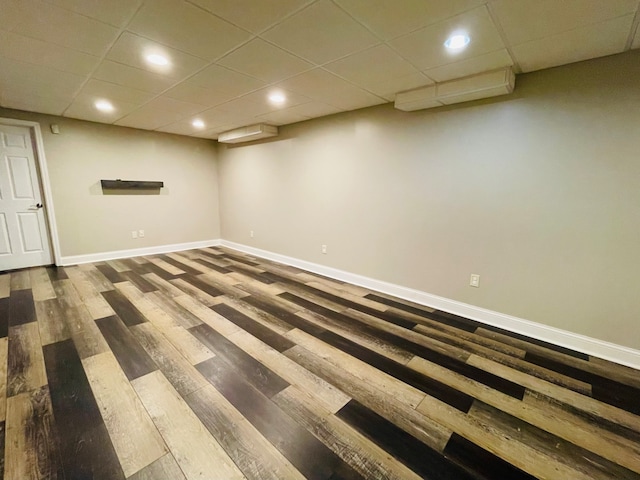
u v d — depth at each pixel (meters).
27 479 1.22
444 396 1.78
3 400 1.67
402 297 3.38
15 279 3.75
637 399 1.79
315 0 1.52
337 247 4.01
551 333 2.45
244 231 5.57
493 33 1.81
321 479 1.25
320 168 4.07
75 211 4.43
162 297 3.22
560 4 1.52
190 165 5.61
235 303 3.10
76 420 1.53
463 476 1.28
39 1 1.54
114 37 1.92
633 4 1.49
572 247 2.31
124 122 4.41
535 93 2.34
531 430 1.54
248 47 2.04
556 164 2.31
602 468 1.34
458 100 2.67
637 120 1.99
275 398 1.73
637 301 2.11
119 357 2.10
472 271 2.83
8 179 3.99
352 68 2.36
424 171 3.04
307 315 2.86
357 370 2.01
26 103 3.44
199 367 2.01
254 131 4.46
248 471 1.28
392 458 1.36
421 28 1.78
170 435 1.46
